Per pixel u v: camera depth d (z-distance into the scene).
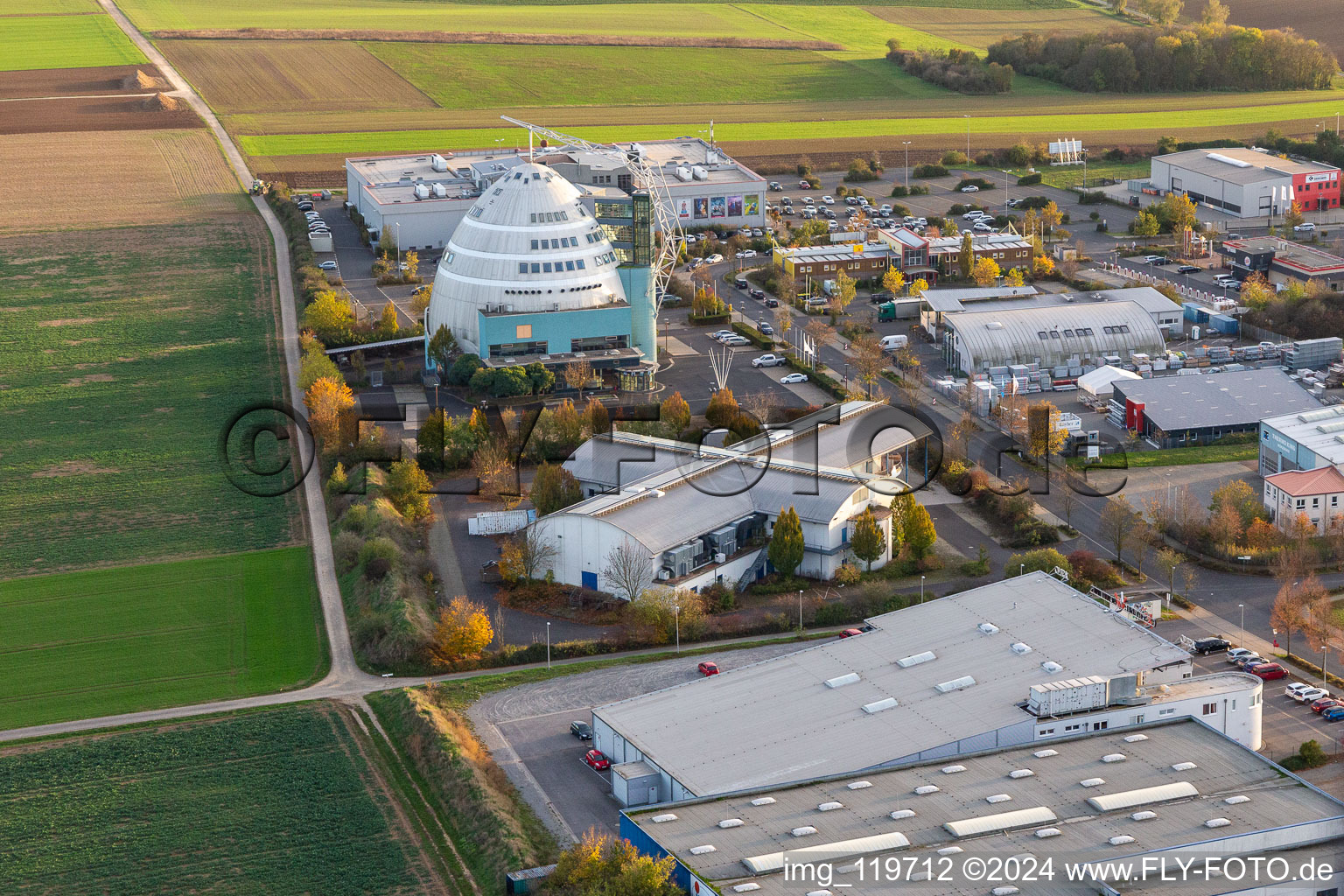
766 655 171.62
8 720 158.12
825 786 134.38
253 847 134.25
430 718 152.62
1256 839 123.69
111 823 138.25
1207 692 150.38
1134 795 130.00
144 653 173.50
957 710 148.00
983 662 157.50
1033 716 146.00
